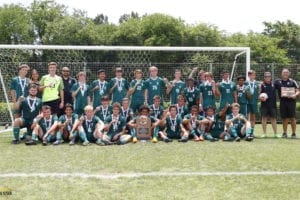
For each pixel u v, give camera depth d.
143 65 19.48
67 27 42.56
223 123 12.02
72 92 11.87
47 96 11.49
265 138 12.43
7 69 18.48
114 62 20.02
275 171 7.25
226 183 6.38
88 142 10.63
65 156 8.70
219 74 19.47
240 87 12.55
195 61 19.62
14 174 6.91
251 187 6.14
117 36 40.47
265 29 45.59
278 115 18.77
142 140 11.34
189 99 12.43
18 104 11.05
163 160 8.21
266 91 12.74
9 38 50.22
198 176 6.83
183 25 38.94
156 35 37.91
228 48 14.77
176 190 5.93
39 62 18.94
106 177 6.72
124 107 11.47
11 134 13.55
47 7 53.91
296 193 5.80
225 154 9.01
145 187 6.10
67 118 10.98
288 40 44.16
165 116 11.64
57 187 6.07
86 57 21.08
